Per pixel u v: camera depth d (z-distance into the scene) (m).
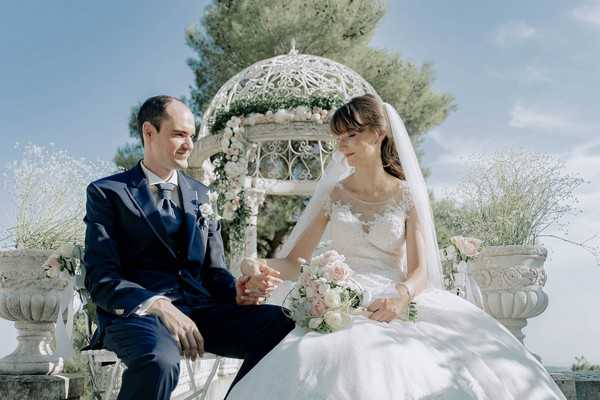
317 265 2.72
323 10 13.51
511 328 5.19
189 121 2.97
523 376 2.62
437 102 14.22
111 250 2.72
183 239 2.97
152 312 2.53
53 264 3.22
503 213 5.45
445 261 4.25
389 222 3.20
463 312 2.96
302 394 2.17
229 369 6.00
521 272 5.04
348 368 2.23
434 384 2.25
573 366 6.03
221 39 13.95
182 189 3.07
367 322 2.58
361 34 14.40
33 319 4.00
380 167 3.35
